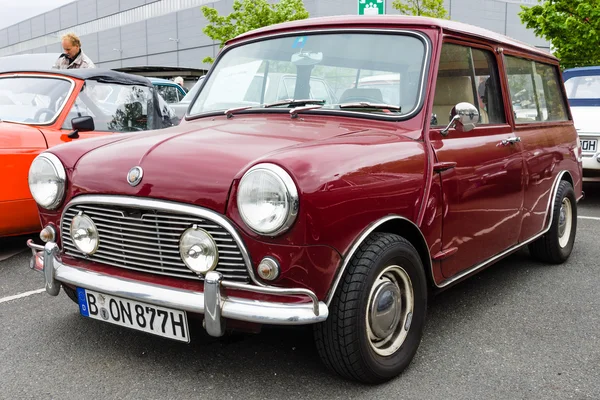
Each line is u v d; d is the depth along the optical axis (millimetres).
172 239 2678
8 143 4898
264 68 3775
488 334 3580
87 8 55000
